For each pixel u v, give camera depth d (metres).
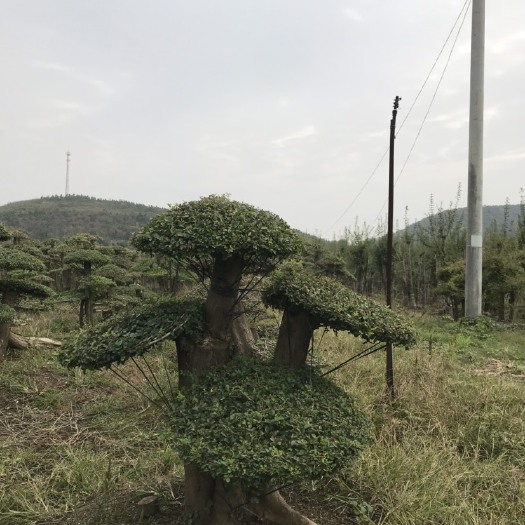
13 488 3.48
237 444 2.17
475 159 12.27
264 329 6.37
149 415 4.96
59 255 13.62
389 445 3.91
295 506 3.21
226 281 2.70
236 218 2.55
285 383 2.55
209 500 2.73
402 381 5.45
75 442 4.38
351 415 2.57
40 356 6.98
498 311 15.49
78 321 9.86
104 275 10.41
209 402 2.41
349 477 3.50
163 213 2.69
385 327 2.63
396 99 5.45
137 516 2.91
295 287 2.67
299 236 2.76
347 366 6.08
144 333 2.51
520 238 16.80
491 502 3.40
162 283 11.16
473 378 6.03
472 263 12.12
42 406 5.35
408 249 18.94
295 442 2.21
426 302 19.36
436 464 3.63
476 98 12.23
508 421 4.58
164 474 3.66
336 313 2.56
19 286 7.14
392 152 5.40
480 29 12.27
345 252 20.25
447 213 17.66
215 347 2.68
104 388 5.91
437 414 4.67
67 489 3.48
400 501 3.16
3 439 4.45
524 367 7.07
